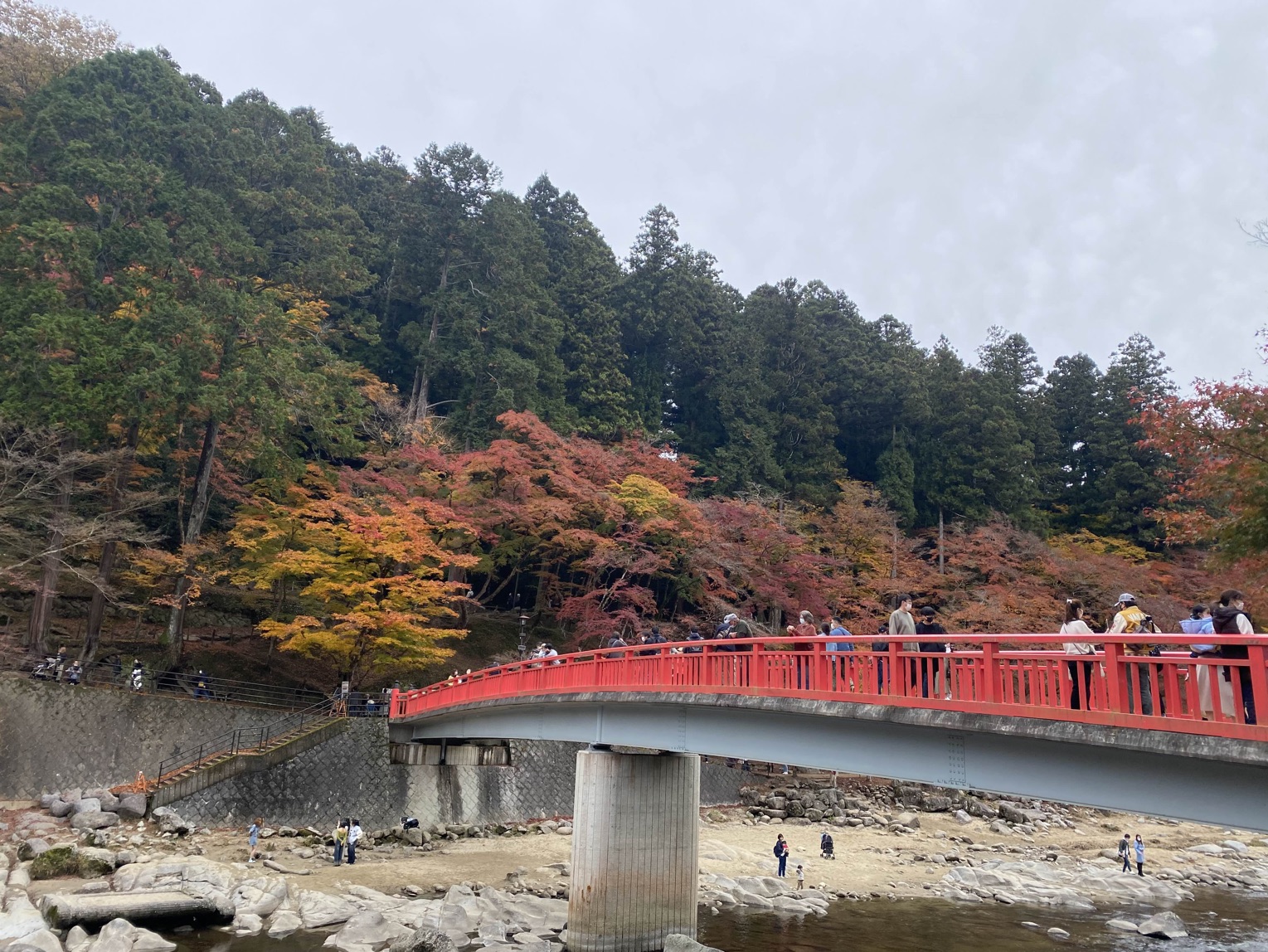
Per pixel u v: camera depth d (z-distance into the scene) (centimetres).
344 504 3716
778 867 2728
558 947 1800
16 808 2423
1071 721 961
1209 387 2048
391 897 2111
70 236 3216
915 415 6341
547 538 4534
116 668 3219
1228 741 820
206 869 2084
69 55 4862
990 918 2345
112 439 3412
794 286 6738
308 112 6256
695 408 6341
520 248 5700
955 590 4484
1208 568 2242
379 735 2972
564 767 3422
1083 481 6619
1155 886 2800
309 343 4366
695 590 4466
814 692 1334
